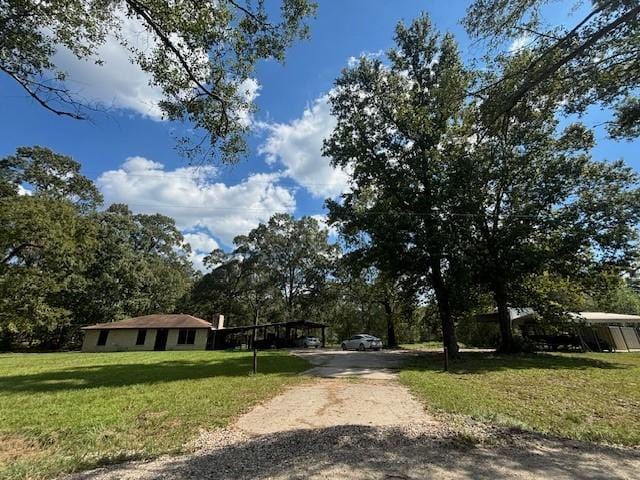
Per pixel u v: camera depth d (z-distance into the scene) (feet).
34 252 101.40
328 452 15.49
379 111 70.59
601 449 16.69
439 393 30.37
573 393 30.78
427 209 64.28
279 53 24.88
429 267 68.54
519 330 103.40
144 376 44.09
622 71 21.72
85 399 29.25
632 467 14.35
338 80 71.56
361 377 41.93
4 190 98.73
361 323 156.04
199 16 20.81
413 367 51.83
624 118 23.61
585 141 63.67
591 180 65.36
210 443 18.04
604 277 66.33
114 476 13.38
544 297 74.54
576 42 20.72
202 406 26.30
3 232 88.12
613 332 86.07
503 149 62.95
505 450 16.05
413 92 68.59
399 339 154.40
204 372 48.01
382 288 106.01
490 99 23.76
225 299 167.63
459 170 61.98
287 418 23.04
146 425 21.48
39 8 19.61
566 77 22.34
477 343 115.65
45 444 18.37
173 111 24.80
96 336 116.67
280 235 164.25
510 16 21.52
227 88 24.89
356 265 70.64
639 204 60.95
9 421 22.38
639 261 61.11
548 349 86.89
